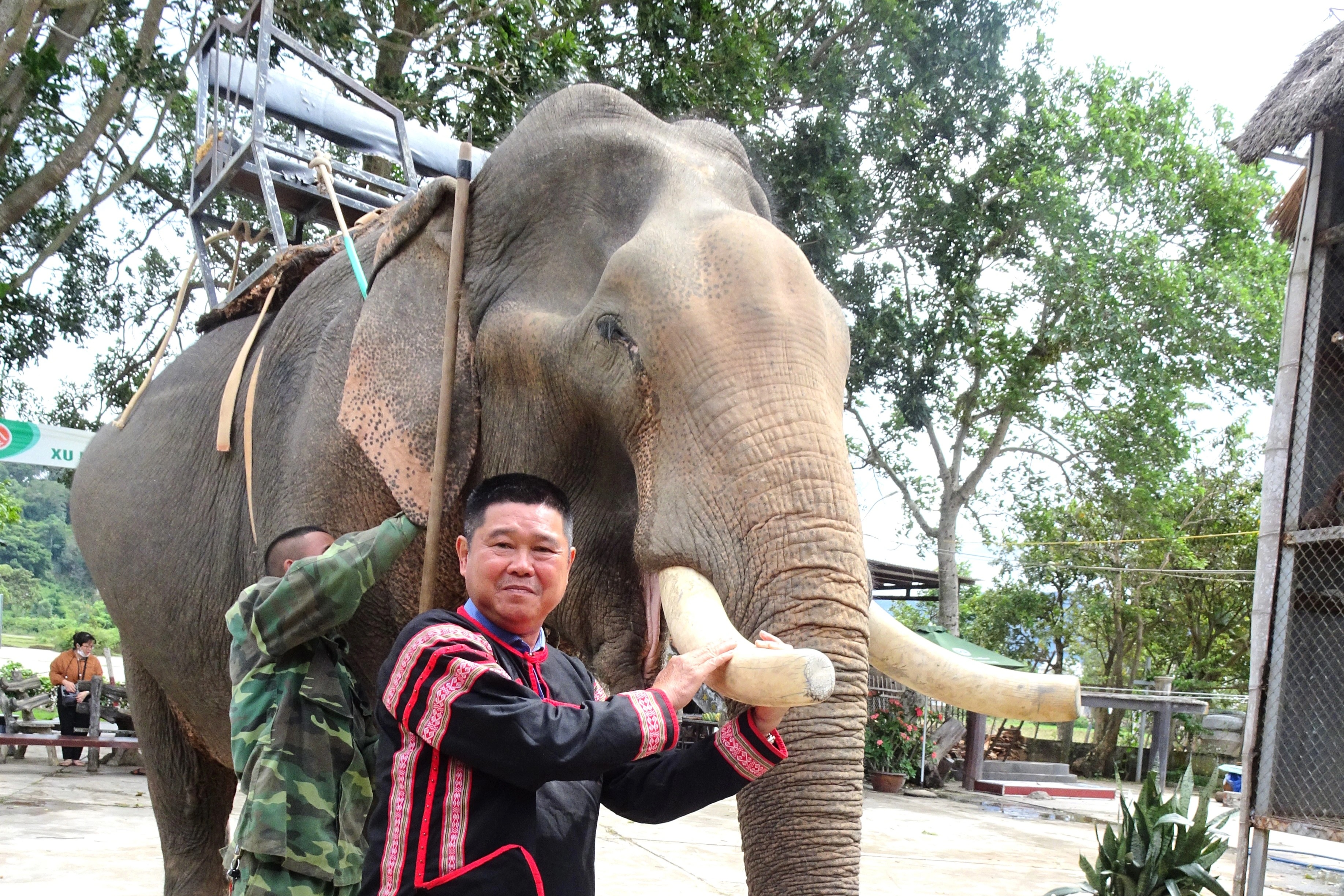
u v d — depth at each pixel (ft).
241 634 8.11
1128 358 62.18
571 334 7.66
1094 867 19.56
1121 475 70.90
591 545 8.10
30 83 36.24
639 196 8.11
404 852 5.18
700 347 6.74
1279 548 19.98
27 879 17.13
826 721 5.88
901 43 52.37
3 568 180.45
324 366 9.29
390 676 5.33
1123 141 62.39
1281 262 67.36
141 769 34.14
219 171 17.03
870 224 56.03
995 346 64.54
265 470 9.71
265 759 7.74
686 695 5.29
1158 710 54.34
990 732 74.08
